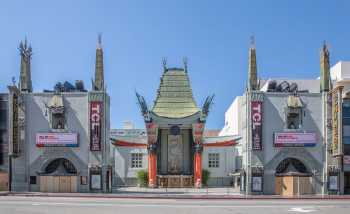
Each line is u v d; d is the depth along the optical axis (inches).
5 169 2418.8
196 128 3253.0
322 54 2466.8
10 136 2316.7
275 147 2386.8
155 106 3339.1
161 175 3260.3
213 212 1280.8
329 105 2410.2
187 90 3388.3
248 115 2394.2
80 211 1269.7
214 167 3447.3
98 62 2461.9
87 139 2415.1
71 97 2437.3
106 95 2470.5
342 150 2315.5
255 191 2331.4
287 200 1895.9
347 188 2438.5
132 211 1280.8
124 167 3415.4
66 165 2442.2
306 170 2406.5
